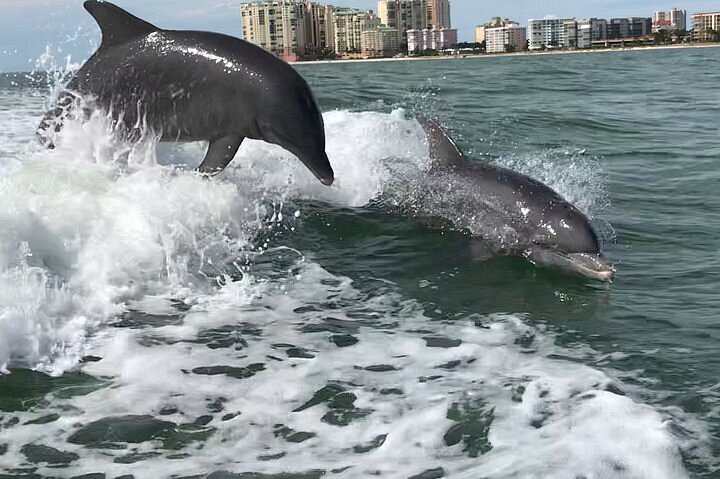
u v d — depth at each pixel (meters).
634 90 24.11
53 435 4.03
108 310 5.59
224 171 8.82
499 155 11.76
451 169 8.07
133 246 6.40
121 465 3.79
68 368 4.73
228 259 6.80
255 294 6.07
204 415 4.26
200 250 6.79
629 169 11.08
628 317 5.72
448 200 7.92
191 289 6.08
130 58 8.19
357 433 4.11
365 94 21.36
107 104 8.35
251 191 8.41
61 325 5.24
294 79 7.93
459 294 6.20
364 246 7.30
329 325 5.53
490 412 4.30
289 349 5.12
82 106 8.45
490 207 7.48
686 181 10.32
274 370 4.81
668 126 15.59
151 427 4.12
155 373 4.71
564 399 4.43
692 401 4.38
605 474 3.69
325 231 7.66
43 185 6.97
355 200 8.53
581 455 3.84
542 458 3.82
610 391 4.51
